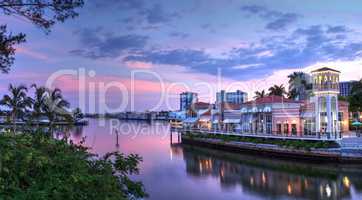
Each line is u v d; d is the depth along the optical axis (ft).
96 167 20.04
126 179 21.49
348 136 151.43
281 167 122.11
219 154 167.63
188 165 132.98
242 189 89.40
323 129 153.58
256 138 167.43
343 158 121.60
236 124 228.22
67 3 33.50
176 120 456.86
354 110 211.82
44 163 16.20
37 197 14.10
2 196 13.71
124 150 180.96
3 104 116.37
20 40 40.09
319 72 155.63
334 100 153.69
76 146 23.25
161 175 109.50
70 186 15.46
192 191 87.20
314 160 130.11
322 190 86.38
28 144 19.27
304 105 169.27
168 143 229.04
